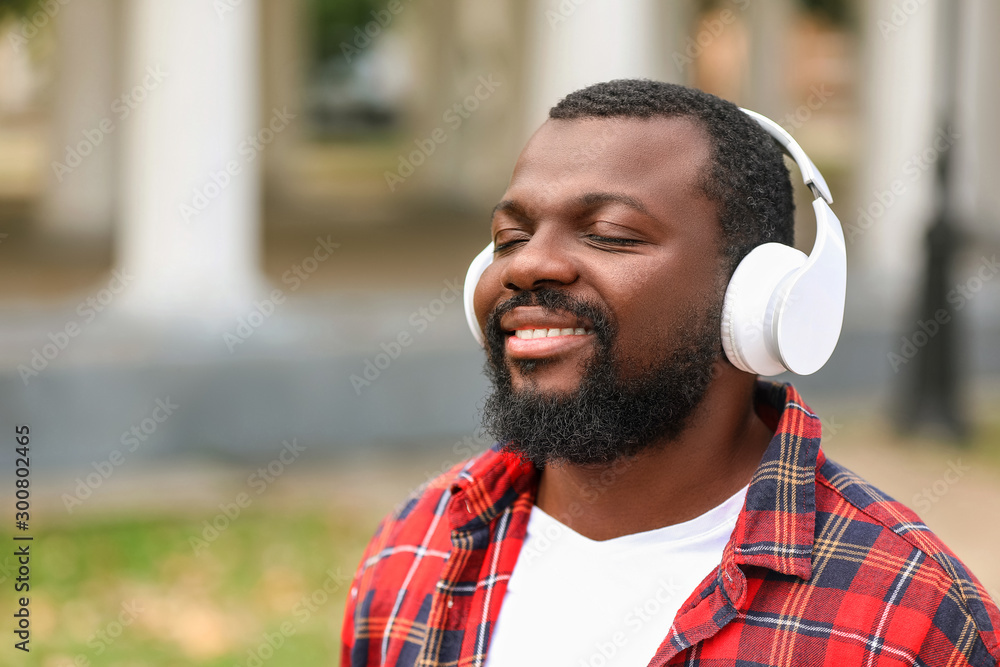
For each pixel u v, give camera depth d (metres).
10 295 7.89
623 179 1.16
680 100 1.22
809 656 1.08
